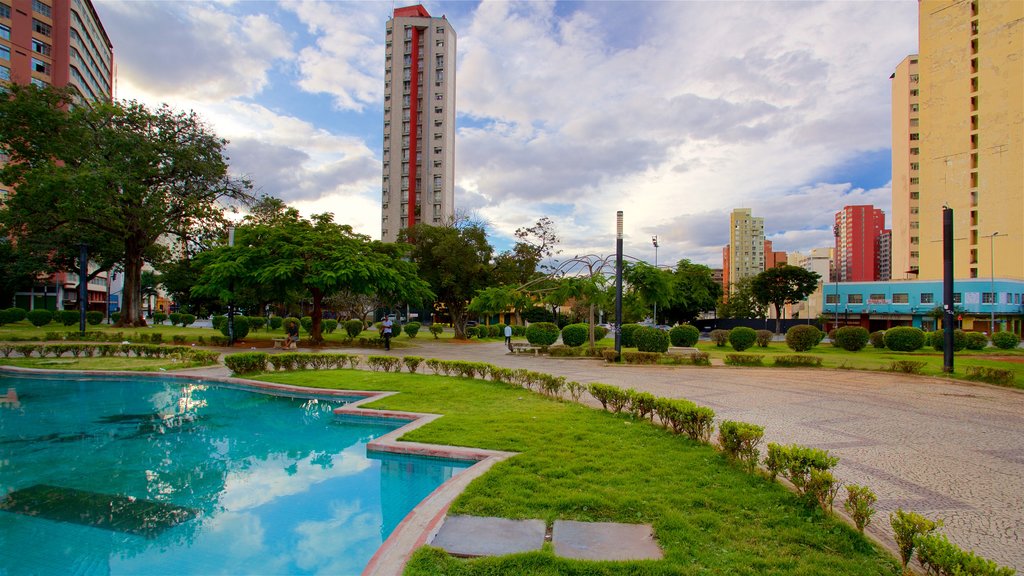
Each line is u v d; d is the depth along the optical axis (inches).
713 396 413.7
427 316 2655.0
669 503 167.8
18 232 1171.9
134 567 153.0
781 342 1262.3
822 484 159.6
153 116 1135.6
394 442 251.3
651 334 819.4
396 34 2800.2
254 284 892.6
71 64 2041.1
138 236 1198.3
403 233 1417.3
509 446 240.8
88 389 474.9
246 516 190.5
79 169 1013.2
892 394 431.8
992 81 1883.6
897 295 1958.7
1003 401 400.5
